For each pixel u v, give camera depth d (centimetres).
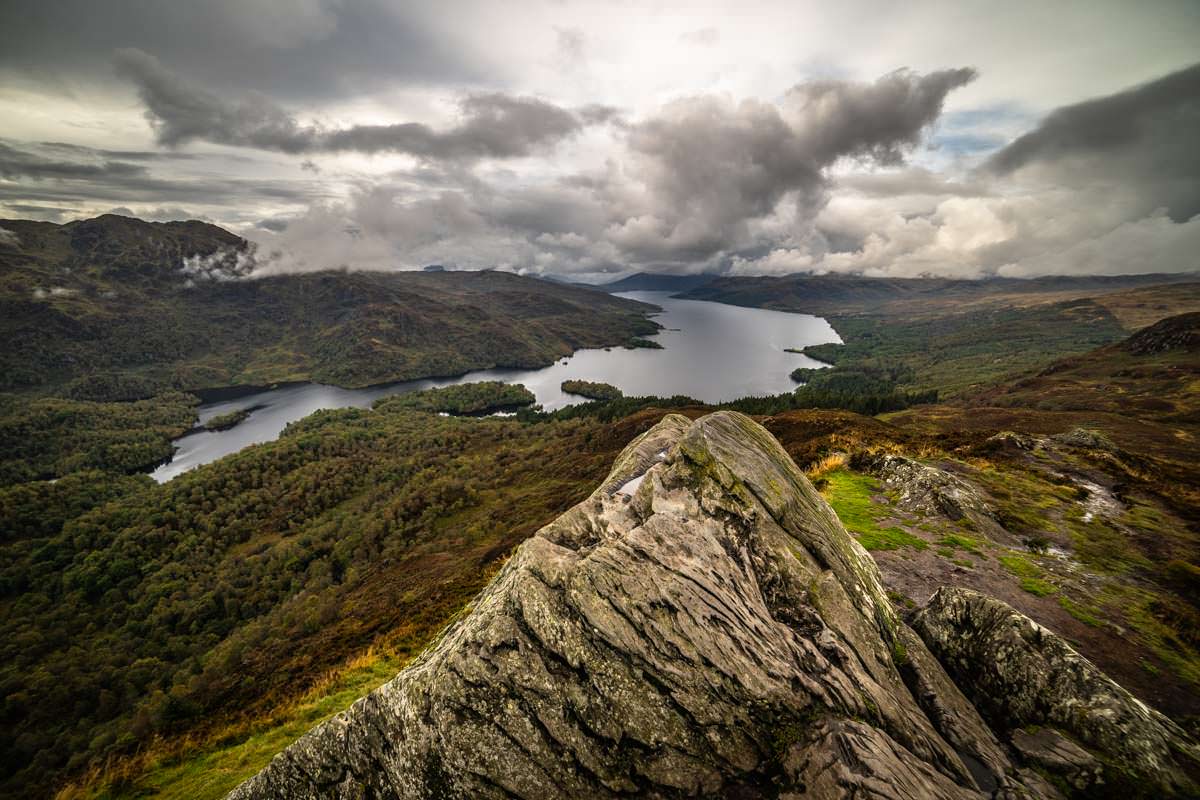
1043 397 11256
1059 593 1411
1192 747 780
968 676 988
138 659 8606
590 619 873
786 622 967
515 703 826
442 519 12175
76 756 5322
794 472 1398
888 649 983
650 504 1173
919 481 2153
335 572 10912
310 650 3316
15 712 7606
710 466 1216
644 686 822
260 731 1823
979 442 3008
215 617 10250
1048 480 2386
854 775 699
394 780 836
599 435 15450
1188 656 1145
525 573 955
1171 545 1709
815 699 816
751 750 780
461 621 1089
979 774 785
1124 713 809
